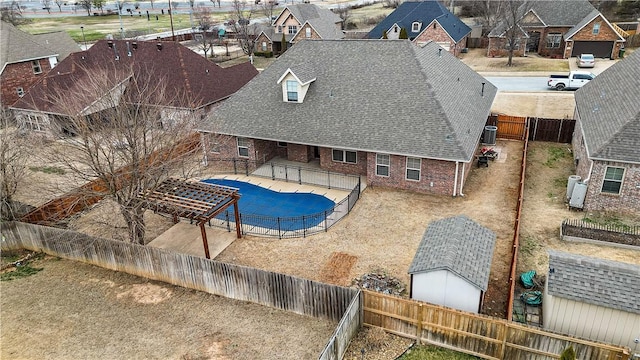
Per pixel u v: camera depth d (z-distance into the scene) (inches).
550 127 1147.9
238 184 1016.2
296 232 804.6
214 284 652.1
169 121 1002.1
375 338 551.2
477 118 1005.8
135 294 673.0
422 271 551.8
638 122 758.5
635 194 769.6
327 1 5561.0
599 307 490.3
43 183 976.3
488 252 587.5
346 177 1004.6
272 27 2763.3
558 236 745.6
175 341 575.8
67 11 5565.9
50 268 750.5
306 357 538.9
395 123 914.7
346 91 1002.7
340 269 690.2
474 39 2498.8
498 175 982.4
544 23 2165.4
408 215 834.8
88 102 903.7
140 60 1432.1
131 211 722.8
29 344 584.4
